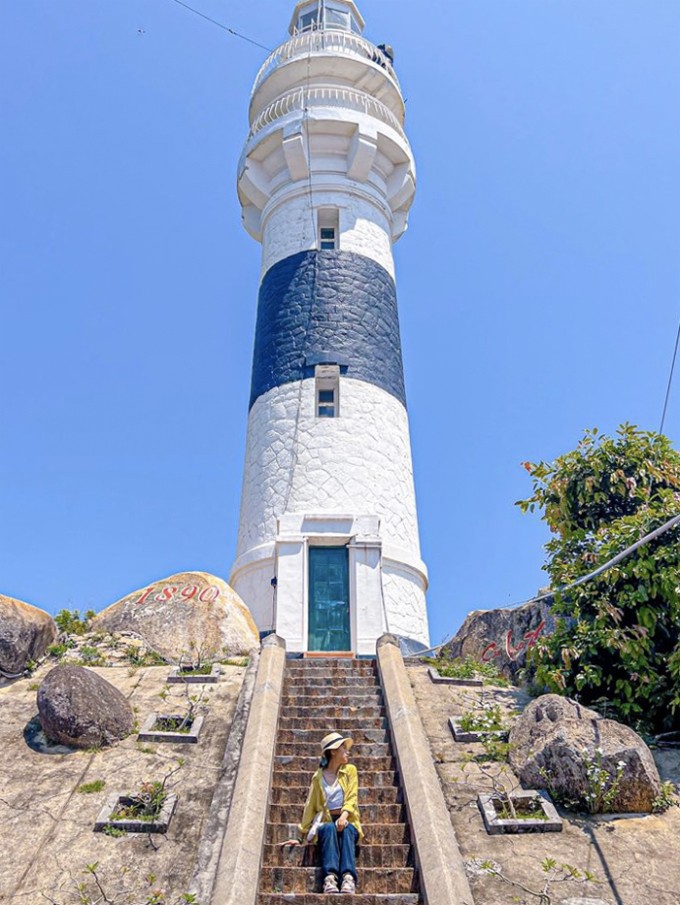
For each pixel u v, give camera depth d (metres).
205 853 8.20
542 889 7.65
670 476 12.84
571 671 11.66
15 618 12.49
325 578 17.75
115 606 15.35
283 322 21.42
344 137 23.80
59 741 10.33
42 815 8.84
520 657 13.82
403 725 10.48
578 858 8.21
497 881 7.80
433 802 8.80
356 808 8.27
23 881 7.82
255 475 19.83
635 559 11.66
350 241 22.56
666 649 11.63
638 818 9.02
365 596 17.33
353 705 11.69
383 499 18.97
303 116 23.06
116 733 10.52
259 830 8.35
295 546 17.83
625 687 11.20
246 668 12.88
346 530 18.06
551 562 13.26
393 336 22.03
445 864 7.68
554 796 9.30
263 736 10.09
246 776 9.19
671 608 11.44
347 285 21.69
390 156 24.33
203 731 10.79
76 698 10.47
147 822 8.62
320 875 7.95
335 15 28.78
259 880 7.85
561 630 12.16
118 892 7.65
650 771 9.34
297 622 16.95
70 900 7.56
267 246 23.59
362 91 25.20
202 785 9.49
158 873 7.94
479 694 12.44
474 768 9.99
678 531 11.73
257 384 21.27
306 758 10.01
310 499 18.62
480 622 15.27
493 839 8.55
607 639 11.31
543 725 10.11
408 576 18.55
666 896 7.61
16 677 12.29
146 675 12.70
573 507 13.69
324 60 24.58
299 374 20.39
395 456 19.86
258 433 20.28
